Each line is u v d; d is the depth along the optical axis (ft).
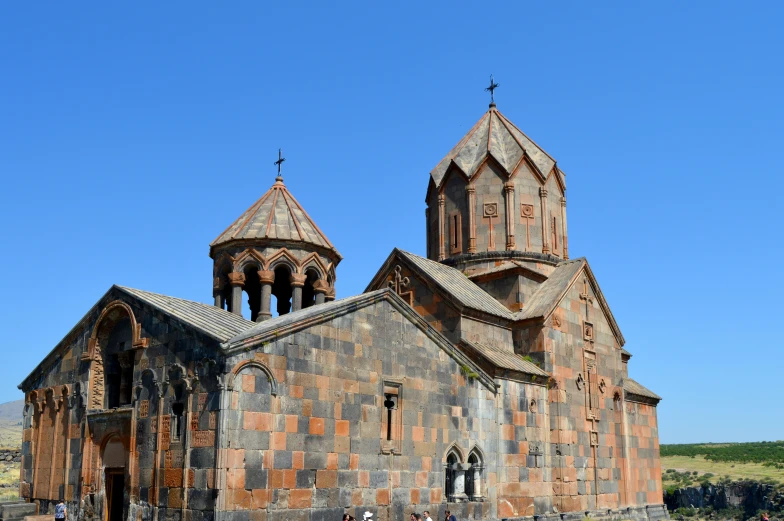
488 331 89.51
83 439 71.92
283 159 100.63
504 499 80.48
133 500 62.80
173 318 63.72
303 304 94.32
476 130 112.06
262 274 88.07
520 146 107.24
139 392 65.46
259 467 58.44
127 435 66.23
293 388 62.08
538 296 96.32
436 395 75.61
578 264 100.42
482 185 105.50
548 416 89.30
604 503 95.66
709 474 281.13
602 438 98.58
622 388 105.60
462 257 103.50
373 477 67.56
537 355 90.84
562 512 87.10
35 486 77.82
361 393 67.97
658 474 114.93
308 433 62.59
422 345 75.31
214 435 57.00
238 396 58.08
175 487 59.21
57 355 79.00
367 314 70.03
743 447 401.70
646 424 114.11
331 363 65.67
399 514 69.31
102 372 74.69
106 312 72.84
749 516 216.74
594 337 100.68
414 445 72.23
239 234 89.30
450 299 86.74
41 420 79.87
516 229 103.35
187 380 60.34
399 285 92.38
